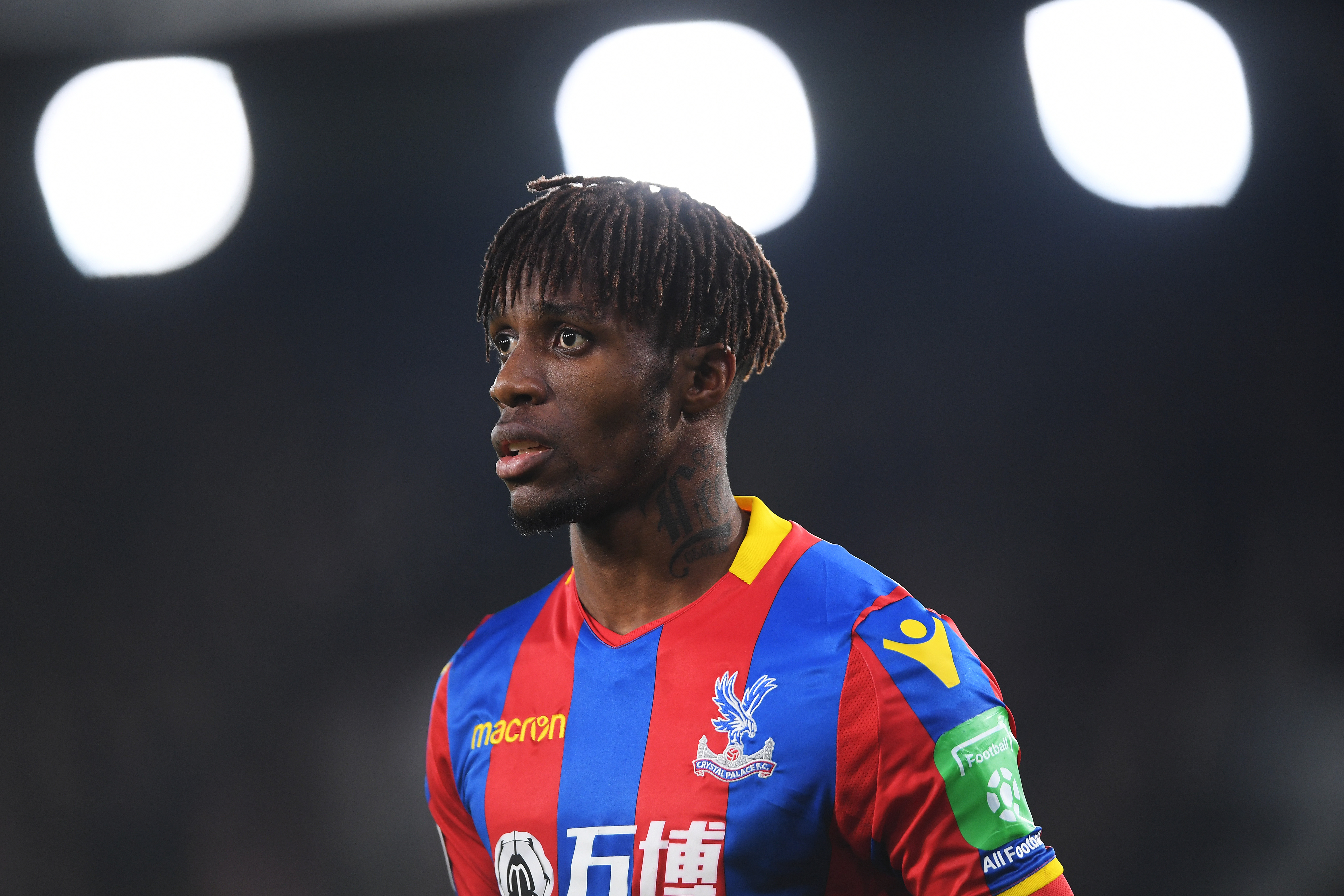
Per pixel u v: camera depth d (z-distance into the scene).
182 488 26.81
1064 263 25.28
